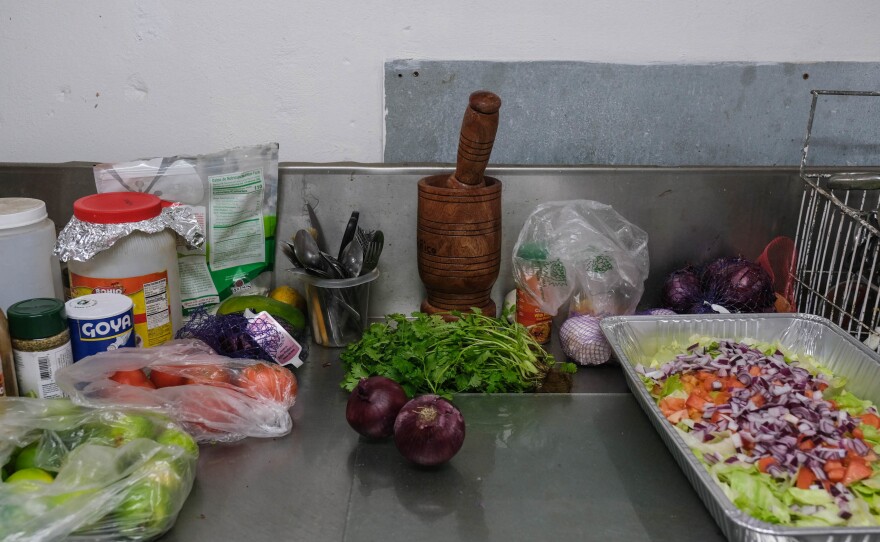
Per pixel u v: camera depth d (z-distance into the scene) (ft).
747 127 3.88
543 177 3.76
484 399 3.22
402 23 3.63
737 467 2.52
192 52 3.65
